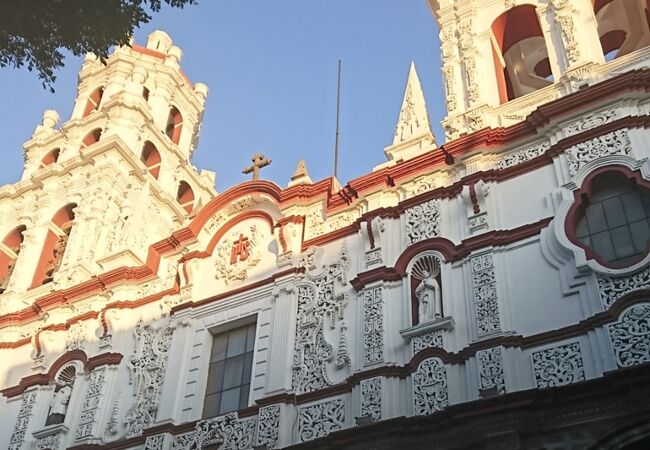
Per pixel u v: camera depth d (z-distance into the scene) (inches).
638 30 872.3
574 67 737.6
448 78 828.0
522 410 534.0
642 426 490.6
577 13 790.5
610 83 675.4
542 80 895.1
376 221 729.0
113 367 820.6
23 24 541.0
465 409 549.6
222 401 737.0
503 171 695.7
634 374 503.2
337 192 791.1
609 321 556.4
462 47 841.5
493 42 847.7
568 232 620.1
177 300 830.5
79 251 1024.9
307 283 745.0
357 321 689.6
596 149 653.3
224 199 852.0
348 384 649.6
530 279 621.9
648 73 666.2
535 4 830.5
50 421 817.5
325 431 638.5
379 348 649.6
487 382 578.6
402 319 664.4
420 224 711.7
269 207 832.9
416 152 790.5
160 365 787.4
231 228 850.1
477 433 546.9
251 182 839.1
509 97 880.9
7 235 1135.0
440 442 568.4
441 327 629.0
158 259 885.8
